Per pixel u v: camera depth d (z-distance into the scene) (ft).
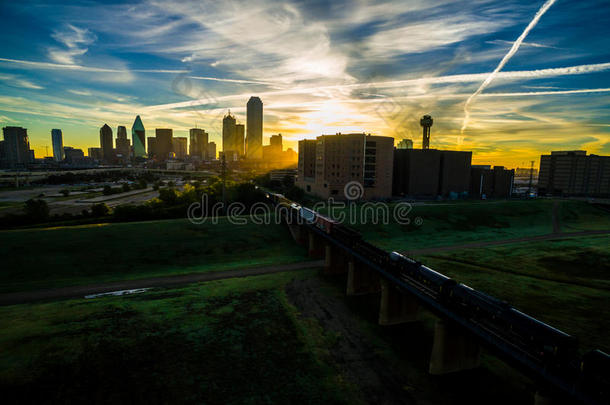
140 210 305.32
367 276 163.94
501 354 77.00
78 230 232.73
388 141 455.63
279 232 269.44
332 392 92.68
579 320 134.62
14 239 208.85
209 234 249.55
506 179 551.18
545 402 67.46
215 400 87.56
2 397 83.76
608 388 56.90
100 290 159.12
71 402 84.07
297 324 131.23
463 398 90.74
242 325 127.24
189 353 106.73
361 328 130.21
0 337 109.70
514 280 182.19
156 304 140.97
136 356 103.35
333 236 184.96
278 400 88.94
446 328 98.27
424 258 225.35
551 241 286.05
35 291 155.94
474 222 347.77
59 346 105.60
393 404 88.43
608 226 368.07
